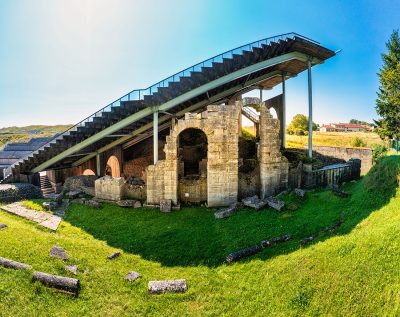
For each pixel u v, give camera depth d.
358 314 7.24
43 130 62.25
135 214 18.36
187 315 8.64
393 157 16.67
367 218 12.16
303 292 8.45
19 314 7.50
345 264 8.82
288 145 40.28
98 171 28.81
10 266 9.27
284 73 30.77
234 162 19.47
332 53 25.12
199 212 18.38
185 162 29.06
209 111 19.03
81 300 8.77
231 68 22.11
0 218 14.76
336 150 33.66
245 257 11.77
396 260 8.02
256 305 8.69
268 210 17.03
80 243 12.88
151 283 9.96
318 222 13.82
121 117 21.72
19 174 25.14
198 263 11.91
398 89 33.38
